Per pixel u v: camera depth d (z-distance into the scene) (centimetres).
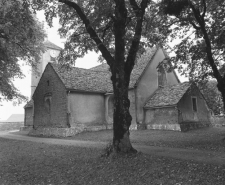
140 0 1325
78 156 1105
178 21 1552
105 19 1245
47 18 1279
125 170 816
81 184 743
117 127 992
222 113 2969
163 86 2689
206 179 664
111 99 2642
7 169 959
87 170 865
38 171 907
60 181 784
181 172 739
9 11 1573
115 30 1020
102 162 934
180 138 1653
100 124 2522
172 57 1709
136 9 1047
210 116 2597
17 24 1773
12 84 2445
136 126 2338
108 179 760
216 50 1648
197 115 2434
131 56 1032
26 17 1716
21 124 4381
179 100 2217
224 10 1492
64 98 2322
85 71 2800
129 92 2445
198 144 1328
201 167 775
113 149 985
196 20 1549
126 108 1001
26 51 2228
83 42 1359
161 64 1847
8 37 1861
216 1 1412
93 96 2516
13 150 1429
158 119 2345
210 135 1755
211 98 2947
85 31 1337
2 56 1962
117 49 1012
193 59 1652
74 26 1390
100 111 2556
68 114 2266
